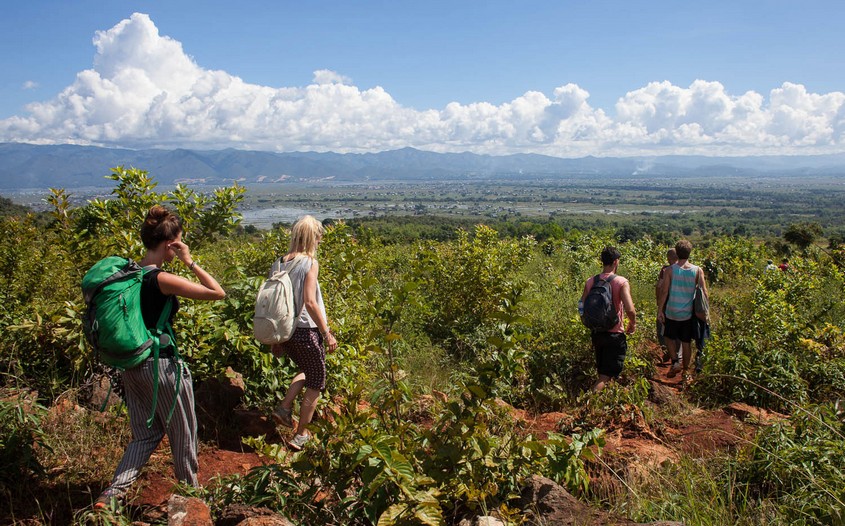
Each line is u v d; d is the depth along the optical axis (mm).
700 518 3365
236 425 4637
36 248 6523
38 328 4629
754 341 7223
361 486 3150
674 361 7402
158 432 3381
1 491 3109
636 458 4242
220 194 5707
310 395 4211
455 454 3186
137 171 5539
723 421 5617
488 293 8875
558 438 3566
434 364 7277
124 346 3096
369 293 3869
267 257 7477
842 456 3854
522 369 3449
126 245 4992
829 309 10023
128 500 3412
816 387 6699
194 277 5160
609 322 5715
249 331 4891
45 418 3912
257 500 3094
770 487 3898
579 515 3180
